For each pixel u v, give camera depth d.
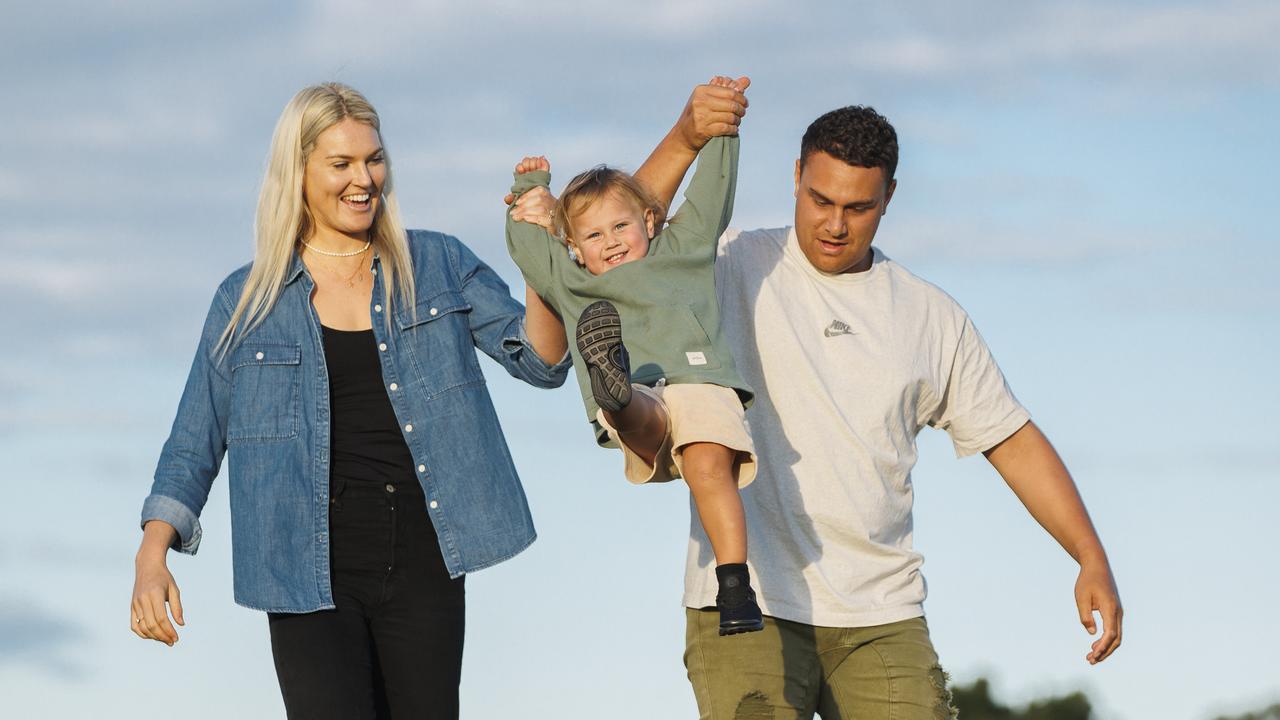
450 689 5.40
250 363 5.48
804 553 5.55
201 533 5.50
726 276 5.80
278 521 5.36
